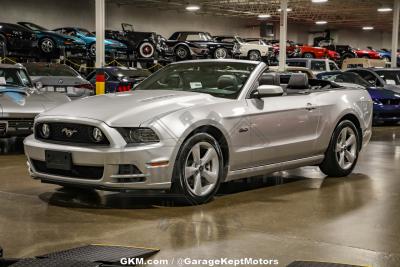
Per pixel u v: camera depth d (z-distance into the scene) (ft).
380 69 51.78
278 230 14.23
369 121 23.57
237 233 13.88
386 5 105.70
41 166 17.08
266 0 96.32
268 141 18.76
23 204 16.79
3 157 26.25
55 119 16.51
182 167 16.24
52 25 95.91
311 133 20.47
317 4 103.04
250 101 18.33
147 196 18.06
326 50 113.09
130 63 81.66
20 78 30.09
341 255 12.25
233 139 17.58
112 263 11.27
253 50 98.02
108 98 17.80
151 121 15.80
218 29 126.52
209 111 16.99
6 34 63.36
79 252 12.01
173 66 20.92
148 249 12.41
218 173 17.31
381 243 13.21
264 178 21.98
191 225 14.58
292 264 11.43
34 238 13.28
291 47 112.57
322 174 23.00
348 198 18.24
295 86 21.54
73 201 17.25
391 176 22.59
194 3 103.35
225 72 19.48
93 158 15.56
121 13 106.11
